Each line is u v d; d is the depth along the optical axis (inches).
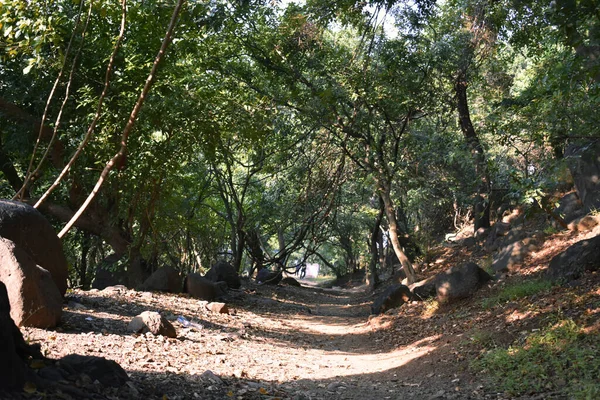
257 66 831.1
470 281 569.0
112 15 553.3
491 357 335.6
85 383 201.2
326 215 927.7
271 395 277.0
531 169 583.2
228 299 739.4
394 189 932.0
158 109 570.3
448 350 399.9
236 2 641.6
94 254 937.5
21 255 327.3
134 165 589.3
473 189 869.2
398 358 427.5
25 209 387.5
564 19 254.2
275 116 772.0
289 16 693.3
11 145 595.8
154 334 378.0
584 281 425.1
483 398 276.5
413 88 715.4
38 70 555.2
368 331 593.6
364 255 1536.7
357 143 809.5
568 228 634.8
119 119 565.9
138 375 262.2
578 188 658.8
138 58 566.6
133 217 665.6
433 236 1258.6
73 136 588.1
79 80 576.7
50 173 633.0
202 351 367.2
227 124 652.7
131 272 657.0
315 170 957.2
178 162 654.5
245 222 1226.6
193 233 970.1
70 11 546.6
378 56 688.4
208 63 784.9
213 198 1362.0
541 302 418.0
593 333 317.7
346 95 695.1
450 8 741.9
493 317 443.2
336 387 318.0
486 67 901.2
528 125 452.4
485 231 936.9
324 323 706.2
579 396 244.2
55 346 292.5
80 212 317.1
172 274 655.1
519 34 692.1
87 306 440.5
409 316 597.3
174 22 270.1
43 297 330.0
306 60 714.8
